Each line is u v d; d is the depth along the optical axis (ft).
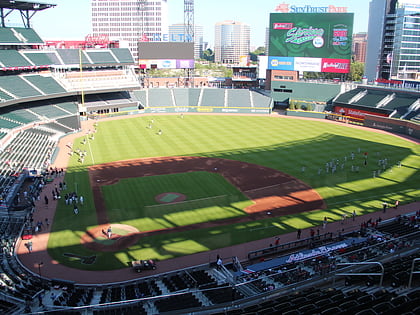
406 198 161.38
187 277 103.71
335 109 355.97
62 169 195.93
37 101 312.71
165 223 139.23
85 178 185.68
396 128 293.43
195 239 128.26
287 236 130.82
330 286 76.28
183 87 411.75
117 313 81.92
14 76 301.63
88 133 280.10
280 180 183.83
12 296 88.89
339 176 188.65
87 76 361.51
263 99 387.55
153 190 170.30
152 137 270.26
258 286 88.79
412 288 66.69
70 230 133.59
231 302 74.54
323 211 150.20
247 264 113.80
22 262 113.80
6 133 232.32
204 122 328.70
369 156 223.92
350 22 340.39
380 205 154.81
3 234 130.31
